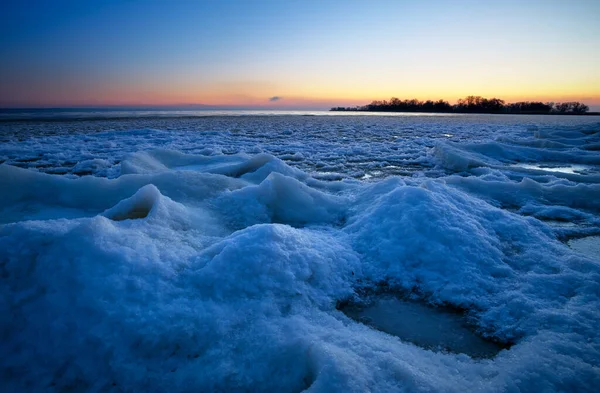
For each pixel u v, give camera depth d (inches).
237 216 136.8
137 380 59.6
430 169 307.9
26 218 127.3
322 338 67.1
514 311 81.4
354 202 153.8
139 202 114.7
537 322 76.1
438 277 96.3
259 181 191.6
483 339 76.7
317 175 261.7
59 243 73.8
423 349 72.8
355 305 88.7
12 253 71.4
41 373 59.9
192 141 515.2
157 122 1035.9
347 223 136.6
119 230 85.3
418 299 91.3
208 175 162.9
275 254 84.8
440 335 78.4
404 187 128.0
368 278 99.4
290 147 452.4
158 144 460.4
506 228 121.9
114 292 68.6
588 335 69.8
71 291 67.7
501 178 238.8
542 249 110.6
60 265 70.5
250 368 61.9
